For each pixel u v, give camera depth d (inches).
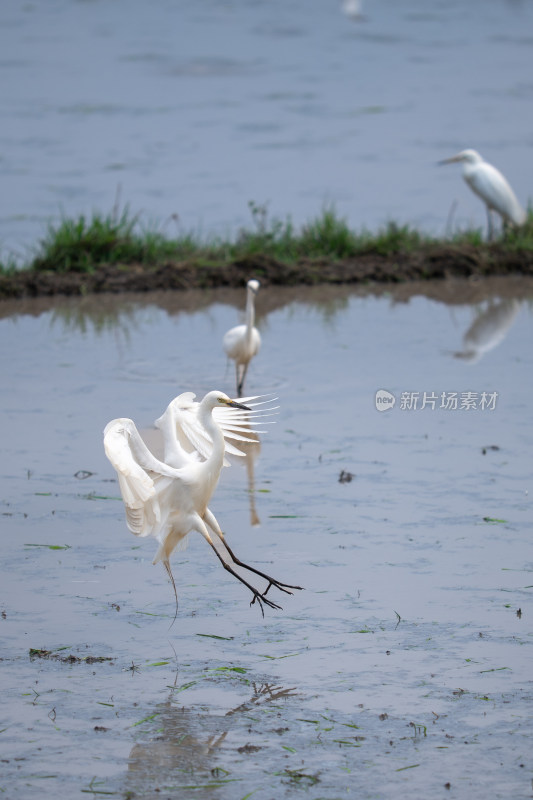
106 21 2706.7
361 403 618.5
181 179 1331.2
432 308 855.7
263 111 1754.4
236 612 370.9
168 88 1937.7
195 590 389.4
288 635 352.2
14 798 266.1
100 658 336.5
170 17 2765.7
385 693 314.7
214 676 326.3
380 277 953.5
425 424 581.0
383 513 457.1
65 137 1567.4
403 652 338.6
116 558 417.4
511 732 293.7
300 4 2974.9
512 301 874.8
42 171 1368.1
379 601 374.9
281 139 1568.7
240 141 1557.6
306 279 941.8
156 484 340.5
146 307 860.0
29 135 1576.0
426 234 1052.5
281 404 617.0
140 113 1733.5
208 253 982.4
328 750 286.2
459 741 289.7
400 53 2298.2
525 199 1222.9
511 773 274.8
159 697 314.3
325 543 427.5
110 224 1007.0
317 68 2129.7
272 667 331.3
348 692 315.6
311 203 1216.8
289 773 275.6
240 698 313.6
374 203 1220.5
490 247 1001.5
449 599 375.2
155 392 634.8
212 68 2118.6
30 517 455.8
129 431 325.7
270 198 1237.7
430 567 402.0
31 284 888.9
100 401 617.3
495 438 555.5
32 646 344.5
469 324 802.2
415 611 366.6
